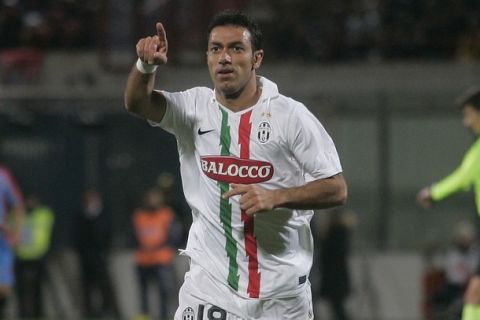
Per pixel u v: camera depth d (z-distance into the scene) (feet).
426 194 106.52
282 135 59.47
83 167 186.39
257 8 242.37
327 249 171.73
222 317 61.72
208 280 62.03
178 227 175.63
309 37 239.50
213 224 61.36
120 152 186.80
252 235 60.80
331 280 171.32
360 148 198.49
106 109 186.39
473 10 247.91
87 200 178.19
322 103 190.39
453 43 238.48
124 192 187.01
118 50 223.51
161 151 187.11
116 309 184.03
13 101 185.16
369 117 197.98
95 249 178.29
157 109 60.90
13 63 221.25
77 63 223.51
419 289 193.16
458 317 149.79
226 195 56.95
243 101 60.18
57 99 186.60
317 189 58.75
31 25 240.32
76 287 184.24
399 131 198.08
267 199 56.80
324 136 60.49
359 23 244.63
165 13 231.09
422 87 205.57
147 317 175.22
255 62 60.13
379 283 193.47
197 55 229.45
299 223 61.57
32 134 185.37
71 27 242.58
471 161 102.73
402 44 237.25
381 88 205.77
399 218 197.88
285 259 61.62
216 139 60.29
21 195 184.65
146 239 173.37
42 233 179.42
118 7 225.97
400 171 198.18
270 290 61.52
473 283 107.45
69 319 183.42
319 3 248.11
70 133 186.19
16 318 180.55
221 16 59.52
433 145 197.57
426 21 245.45
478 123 103.04
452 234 197.06
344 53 237.04
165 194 179.32
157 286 181.06
